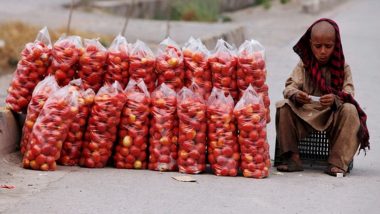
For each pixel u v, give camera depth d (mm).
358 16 29984
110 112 8469
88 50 8688
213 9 30969
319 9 32219
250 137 8344
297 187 8125
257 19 30703
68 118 8391
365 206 7500
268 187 8062
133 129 8539
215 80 8555
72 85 8617
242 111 8312
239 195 7703
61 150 8586
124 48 8703
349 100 8711
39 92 8570
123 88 8734
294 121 8773
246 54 8500
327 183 8359
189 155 8461
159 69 8688
